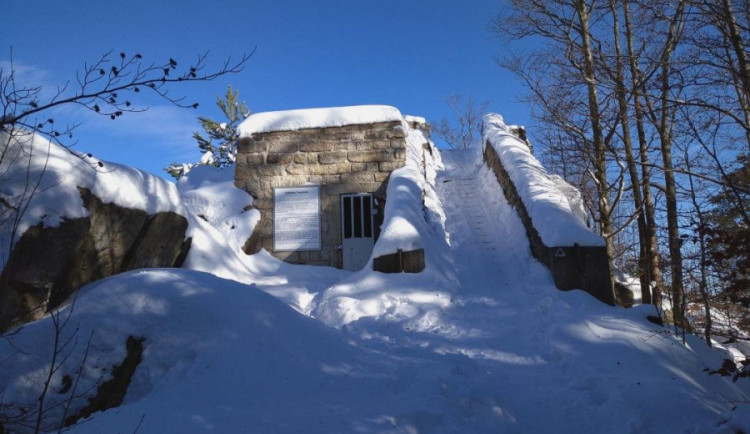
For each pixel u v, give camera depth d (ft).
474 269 32.12
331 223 37.37
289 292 29.25
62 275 20.16
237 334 16.29
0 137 19.74
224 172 42.88
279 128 38.68
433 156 54.65
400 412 13.12
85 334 15.29
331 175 38.09
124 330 15.58
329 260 36.91
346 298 25.36
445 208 41.45
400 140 38.17
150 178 26.68
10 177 19.57
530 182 33.71
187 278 17.92
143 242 25.48
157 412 12.62
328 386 15.10
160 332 15.69
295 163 38.37
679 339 21.17
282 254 37.04
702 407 15.31
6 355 14.51
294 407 13.56
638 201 38.06
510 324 23.45
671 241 28.12
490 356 19.89
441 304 25.52
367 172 37.91
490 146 45.73
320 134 38.63
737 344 28.81
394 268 28.66
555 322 21.57
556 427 14.52
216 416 12.62
